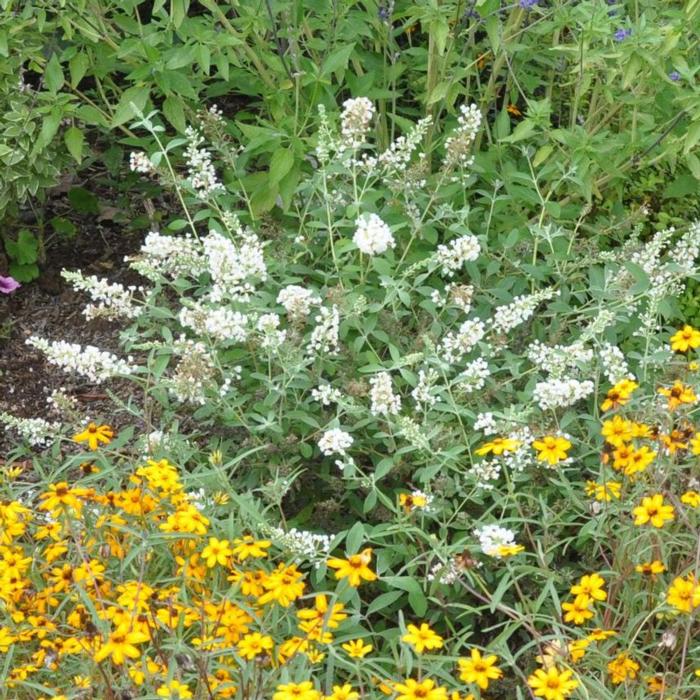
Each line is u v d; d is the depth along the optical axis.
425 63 2.06
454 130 1.73
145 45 1.81
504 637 1.26
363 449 1.57
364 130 1.67
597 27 1.76
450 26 1.96
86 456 1.47
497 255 1.84
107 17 2.11
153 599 1.29
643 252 1.71
